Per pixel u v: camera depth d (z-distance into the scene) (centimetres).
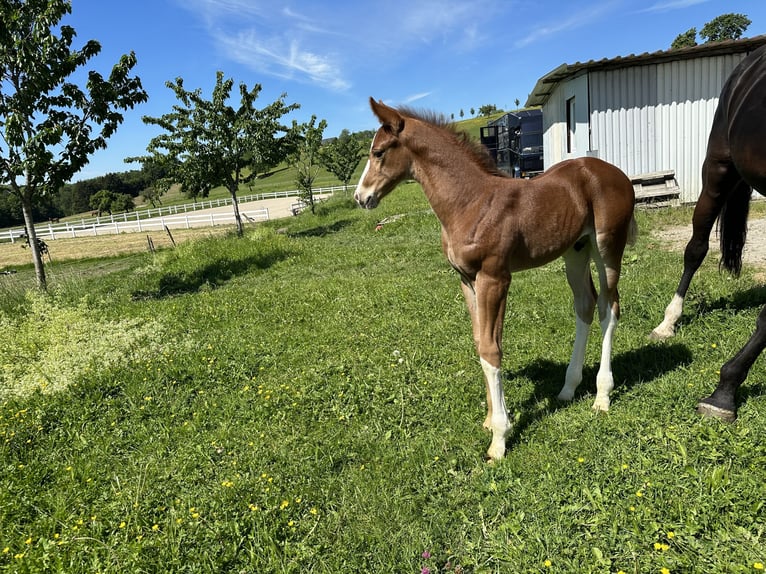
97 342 628
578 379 391
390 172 343
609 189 347
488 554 255
